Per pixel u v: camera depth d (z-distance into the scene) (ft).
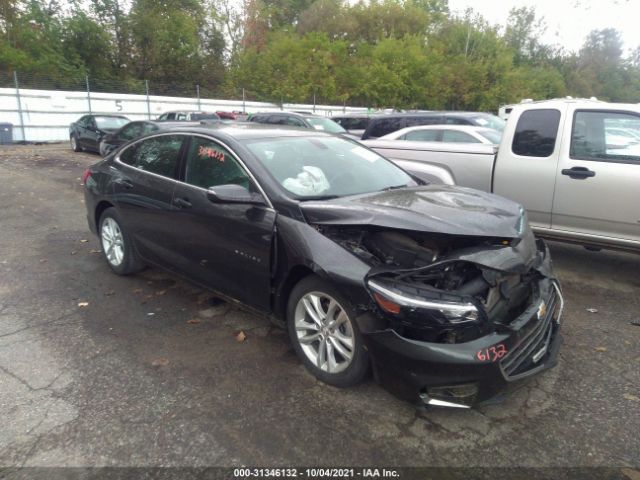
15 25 103.19
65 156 53.72
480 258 8.81
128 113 81.05
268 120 49.34
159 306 14.26
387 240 9.96
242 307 12.19
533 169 17.49
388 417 9.32
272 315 11.39
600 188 16.07
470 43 138.72
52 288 15.58
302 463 8.18
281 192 11.05
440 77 116.78
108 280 16.30
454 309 8.21
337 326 9.84
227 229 11.75
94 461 8.21
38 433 8.87
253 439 8.73
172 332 12.66
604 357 11.57
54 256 18.80
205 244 12.51
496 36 141.18
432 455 8.36
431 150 20.80
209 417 9.31
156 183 14.14
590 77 211.82
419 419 9.27
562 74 200.44
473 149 19.61
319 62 108.58
